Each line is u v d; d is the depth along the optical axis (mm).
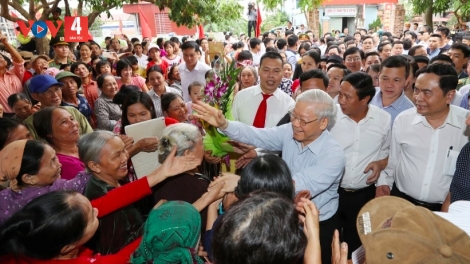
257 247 875
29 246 1222
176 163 1791
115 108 4184
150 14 12414
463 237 977
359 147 2555
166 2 7332
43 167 1753
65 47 6000
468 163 1865
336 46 6656
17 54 4676
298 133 1952
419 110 2211
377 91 3211
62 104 3820
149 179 1730
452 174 2252
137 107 2785
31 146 1751
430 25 11117
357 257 1329
